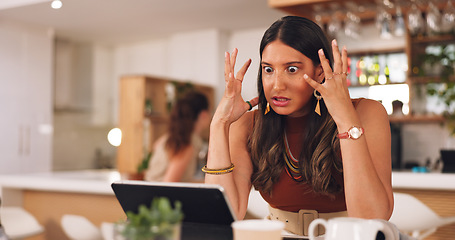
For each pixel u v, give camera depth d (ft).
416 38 15.42
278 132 4.88
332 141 4.59
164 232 2.75
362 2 12.69
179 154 11.39
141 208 2.84
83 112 22.81
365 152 4.00
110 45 23.71
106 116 23.58
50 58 20.68
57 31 20.81
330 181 4.64
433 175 9.27
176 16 18.63
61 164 22.07
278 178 4.86
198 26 20.16
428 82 15.24
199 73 20.99
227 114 4.53
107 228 8.73
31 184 12.13
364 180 3.96
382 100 15.83
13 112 19.26
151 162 11.89
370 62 15.90
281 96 4.47
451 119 14.98
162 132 20.38
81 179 12.79
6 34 19.08
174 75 21.59
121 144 19.60
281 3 11.92
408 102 15.53
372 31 15.88
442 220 8.63
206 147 17.75
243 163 4.97
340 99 4.02
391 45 15.70
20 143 19.44
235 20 19.16
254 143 4.93
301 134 4.84
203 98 11.73
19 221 9.07
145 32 21.22
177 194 3.62
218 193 3.45
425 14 14.33
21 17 18.66
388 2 12.57
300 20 4.55
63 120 22.18
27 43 19.80
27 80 19.77
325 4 12.36
